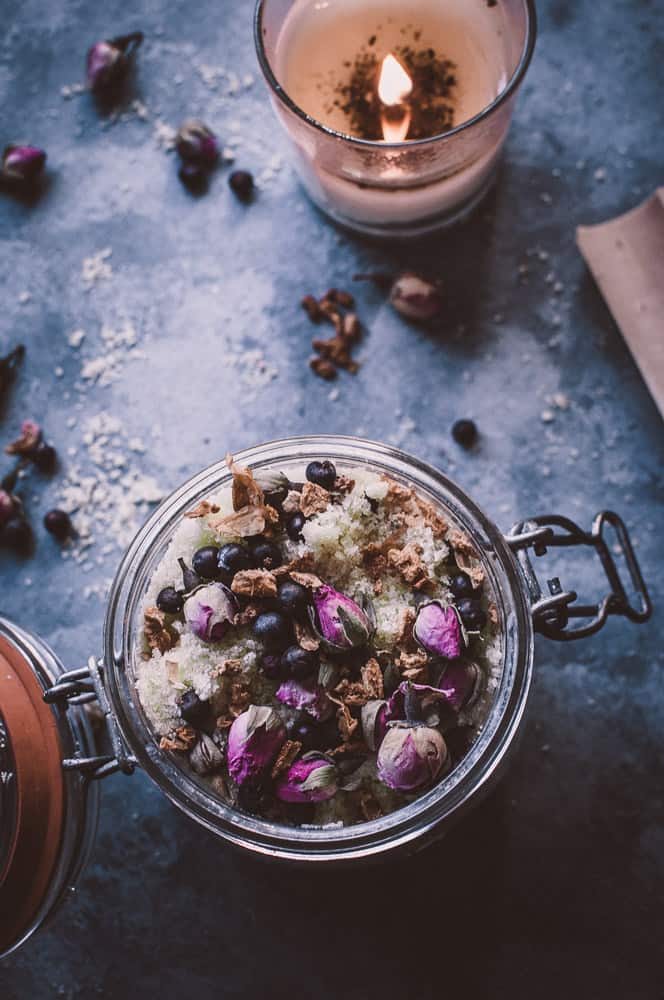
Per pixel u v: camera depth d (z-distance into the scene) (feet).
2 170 1.36
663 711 1.28
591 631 1.09
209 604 0.96
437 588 0.99
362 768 0.97
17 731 1.05
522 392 1.33
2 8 1.40
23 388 1.35
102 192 1.38
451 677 0.96
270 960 1.26
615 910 1.25
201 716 0.97
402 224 1.33
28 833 1.04
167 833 1.27
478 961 1.25
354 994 1.25
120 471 1.33
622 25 1.37
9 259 1.37
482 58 1.28
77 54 1.39
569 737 1.28
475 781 0.97
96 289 1.36
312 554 0.99
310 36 1.30
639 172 1.36
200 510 1.00
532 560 1.30
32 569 1.32
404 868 1.26
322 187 1.29
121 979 1.26
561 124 1.37
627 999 1.24
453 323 1.35
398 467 1.03
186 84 1.38
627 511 1.31
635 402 1.33
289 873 1.26
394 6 1.30
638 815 1.26
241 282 1.36
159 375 1.35
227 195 1.37
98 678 1.03
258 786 0.96
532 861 1.26
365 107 1.29
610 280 1.31
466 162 1.24
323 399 1.34
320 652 0.97
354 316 1.34
